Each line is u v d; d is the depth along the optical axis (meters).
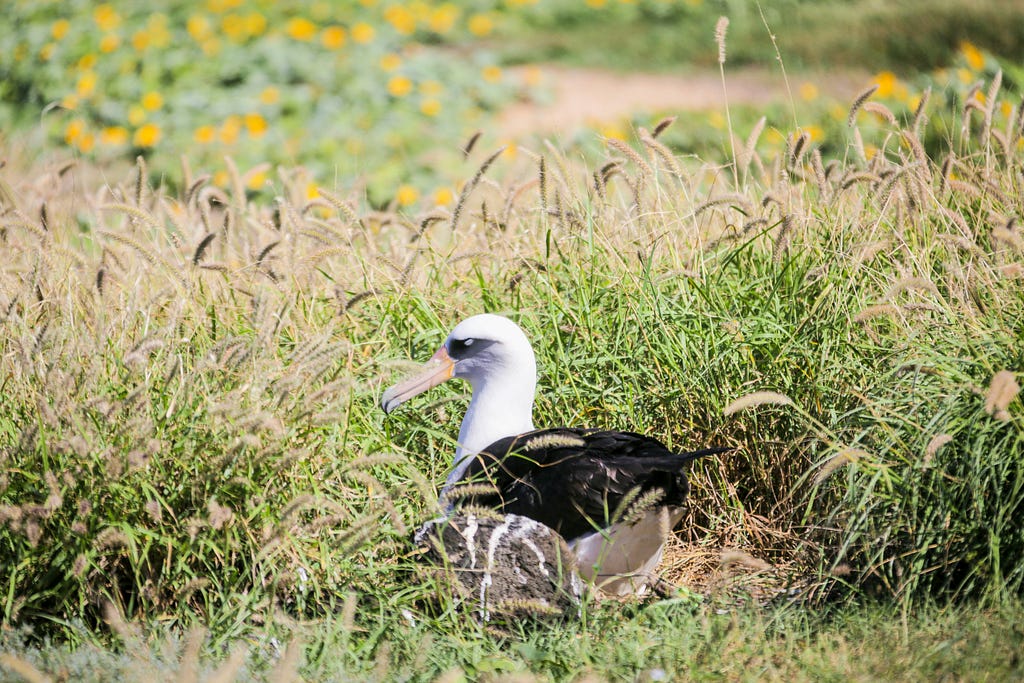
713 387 11.00
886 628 8.75
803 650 8.57
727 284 11.85
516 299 12.17
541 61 29.25
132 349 9.33
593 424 11.38
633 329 11.48
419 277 12.80
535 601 8.95
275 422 8.80
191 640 7.33
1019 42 27.27
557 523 9.32
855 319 10.04
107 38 27.61
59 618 9.13
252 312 11.11
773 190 12.79
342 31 28.47
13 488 9.20
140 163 12.70
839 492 10.10
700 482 11.00
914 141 11.58
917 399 9.99
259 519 9.27
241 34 28.16
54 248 11.84
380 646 8.62
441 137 24.34
